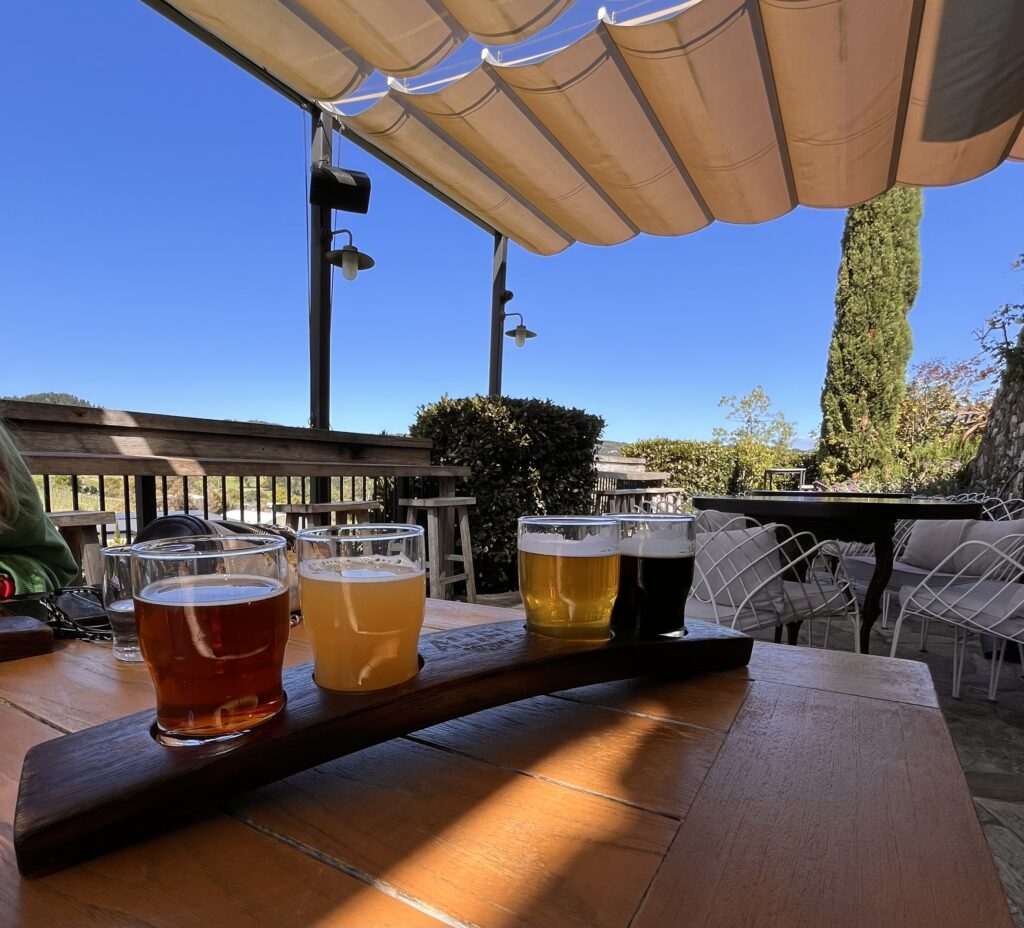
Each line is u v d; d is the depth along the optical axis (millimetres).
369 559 513
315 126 3604
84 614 912
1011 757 1890
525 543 673
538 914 306
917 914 299
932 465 7426
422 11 1910
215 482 4414
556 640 641
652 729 541
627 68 2346
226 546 487
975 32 2133
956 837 368
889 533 2244
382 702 479
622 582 693
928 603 2154
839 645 3094
